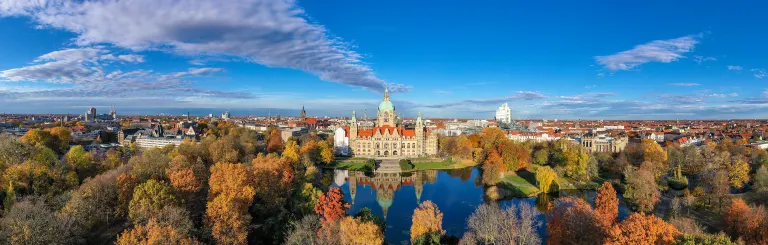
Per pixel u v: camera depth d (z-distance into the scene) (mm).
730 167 177250
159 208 98938
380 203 166000
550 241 101188
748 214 102250
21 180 118625
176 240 78375
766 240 94688
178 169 138500
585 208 98188
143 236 80125
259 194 130625
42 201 98250
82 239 90938
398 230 130750
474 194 182875
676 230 84938
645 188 141625
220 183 118625
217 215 99188
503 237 98875
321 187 184750
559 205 107750
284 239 108062
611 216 105750
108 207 108812
